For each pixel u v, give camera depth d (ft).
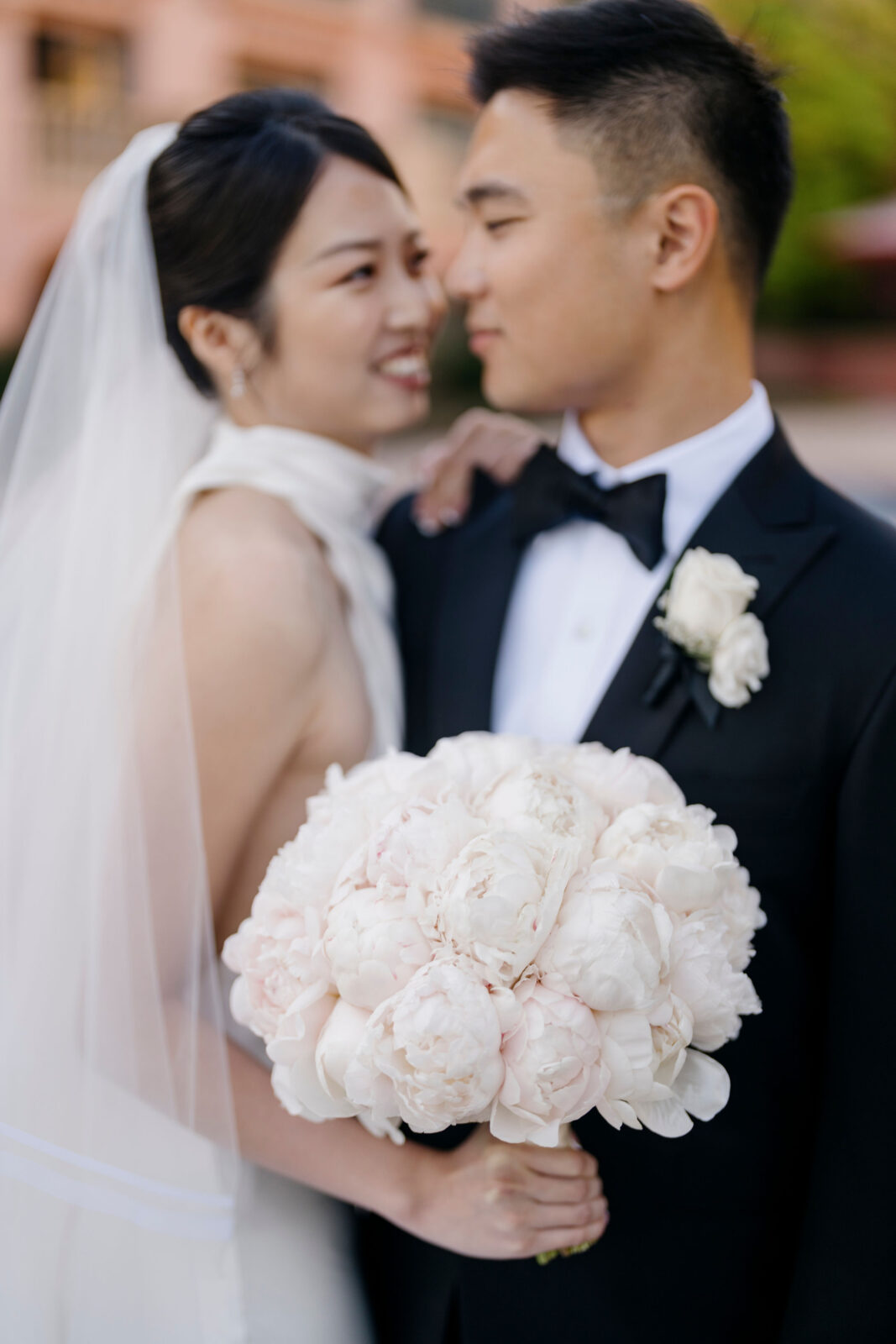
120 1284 4.19
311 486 5.06
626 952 3.12
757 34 5.10
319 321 4.92
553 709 4.92
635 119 4.46
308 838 3.66
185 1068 4.22
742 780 4.34
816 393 59.47
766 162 4.70
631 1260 4.32
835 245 63.72
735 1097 4.32
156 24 41.60
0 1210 4.23
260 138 4.78
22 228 40.78
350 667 4.87
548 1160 3.96
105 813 4.24
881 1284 4.16
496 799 3.50
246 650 4.42
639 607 4.84
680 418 4.81
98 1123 4.19
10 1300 4.18
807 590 4.45
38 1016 4.24
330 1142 4.26
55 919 4.26
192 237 4.82
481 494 5.89
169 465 4.74
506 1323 4.39
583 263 4.58
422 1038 3.05
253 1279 4.52
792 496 4.72
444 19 47.65
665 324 4.69
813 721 4.30
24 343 4.82
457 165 49.14
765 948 4.32
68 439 4.67
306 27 44.50
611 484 5.01
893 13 56.65
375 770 3.82
